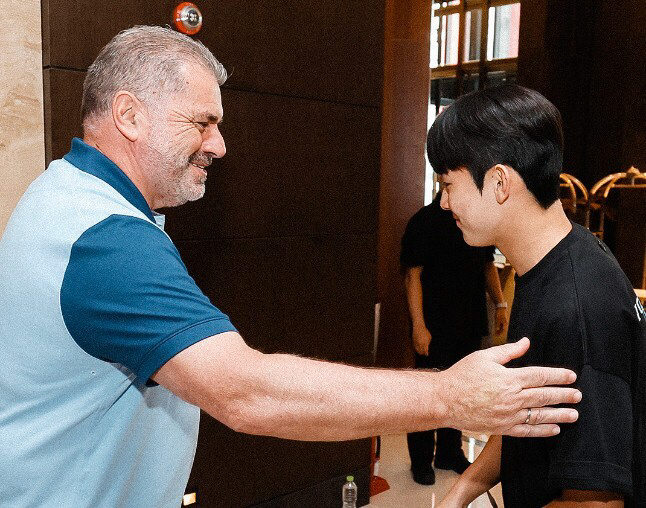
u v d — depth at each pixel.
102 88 1.13
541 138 1.06
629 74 6.34
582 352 0.98
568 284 1.03
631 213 6.19
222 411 0.95
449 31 6.66
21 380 1.07
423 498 3.33
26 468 1.09
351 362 3.17
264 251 2.75
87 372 1.05
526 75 6.47
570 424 0.98
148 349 0.95
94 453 1.11
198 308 0.96
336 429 0.96
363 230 3.14
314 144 2.87
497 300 3.58
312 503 3.07
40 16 2.07
